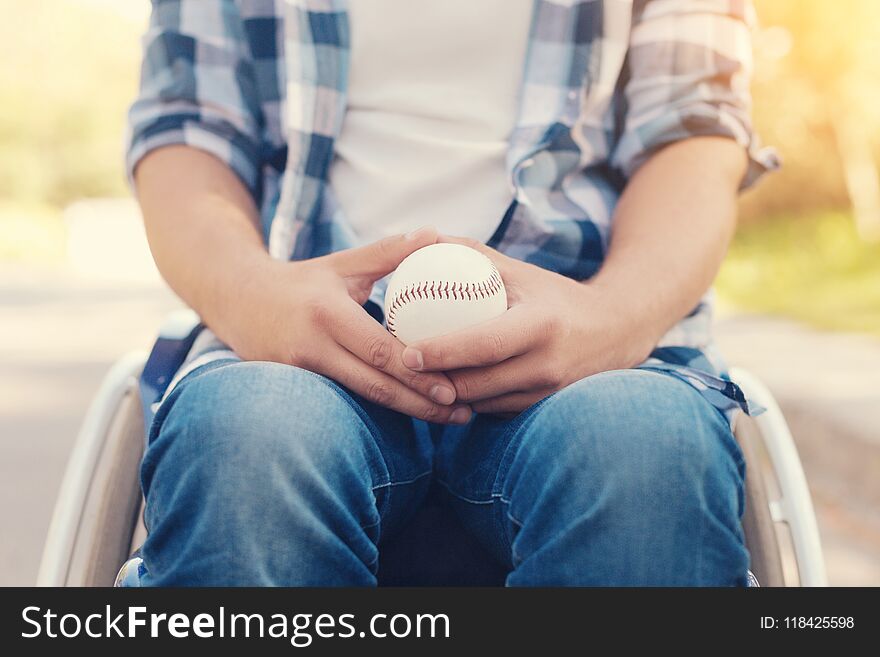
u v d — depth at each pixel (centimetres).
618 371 88
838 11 1505
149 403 116
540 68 126
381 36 127
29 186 3553
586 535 79
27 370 691
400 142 124
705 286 113
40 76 3666
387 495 94
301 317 98
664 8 130
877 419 438
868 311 802
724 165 124
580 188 127
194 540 78
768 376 552
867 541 341
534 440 86
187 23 134
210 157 128
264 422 80
